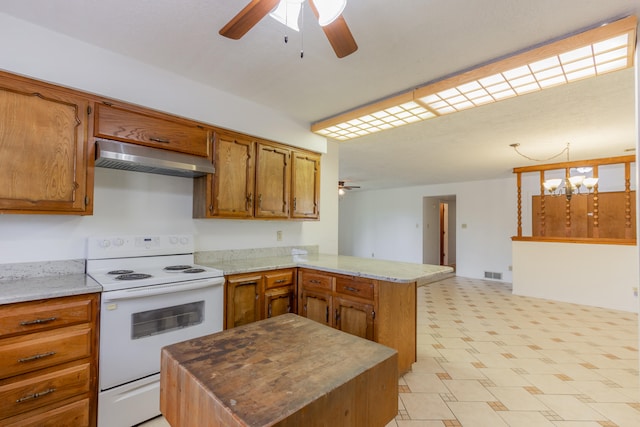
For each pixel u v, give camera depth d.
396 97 2.58
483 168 5.71
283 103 2.87
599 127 3.36
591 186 4.57
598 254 4.80
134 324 1.90
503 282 6.68
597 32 1.67
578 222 5.94
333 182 3.90
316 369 0.92
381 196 9.00
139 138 2.20
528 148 4.27
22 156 1.77
